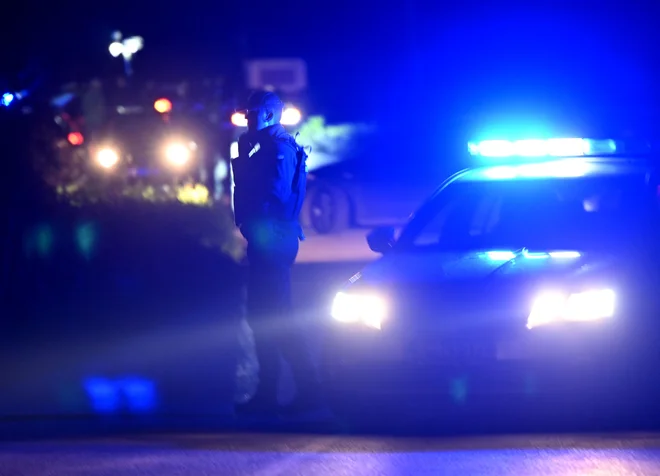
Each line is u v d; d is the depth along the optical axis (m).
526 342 17.48
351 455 16.69
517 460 16.00
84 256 33.47
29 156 34.72
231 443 17.75
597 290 17.66
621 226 20.83
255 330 20.05
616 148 22.22
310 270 36.62
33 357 24.08
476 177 21.94
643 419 17.88
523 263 18.84
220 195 51.81
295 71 52.38
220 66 73.25
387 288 18.41
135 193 48.91
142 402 20.55
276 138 19.88
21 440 18.14
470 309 17.73
